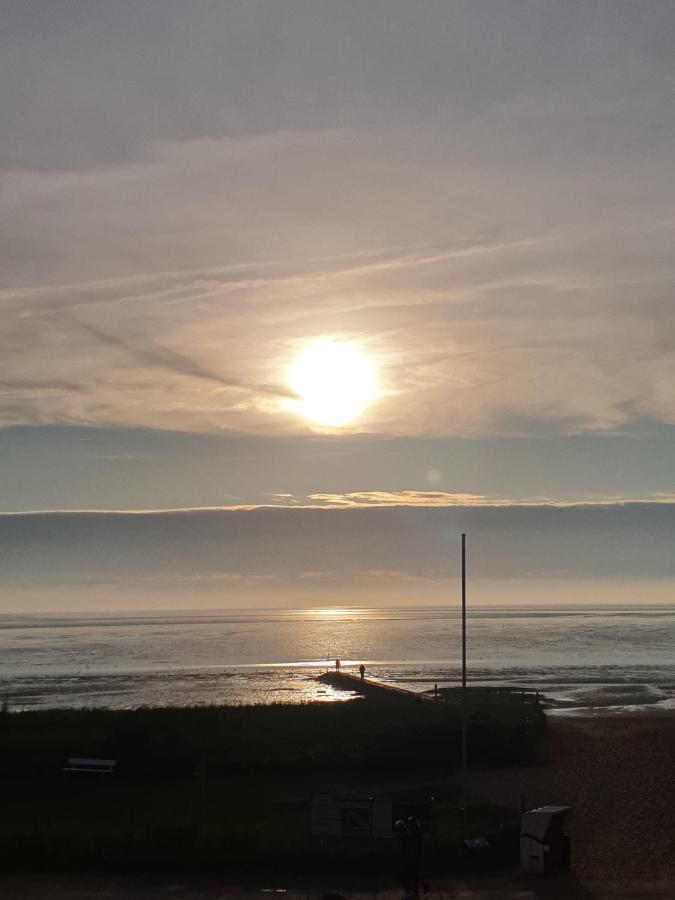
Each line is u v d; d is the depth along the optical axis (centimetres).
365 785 3925
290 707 6206
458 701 6694
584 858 2667
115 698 8762
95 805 3534
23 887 2361
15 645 19888
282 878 2445
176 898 2258
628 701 7956
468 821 3052
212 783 3981
